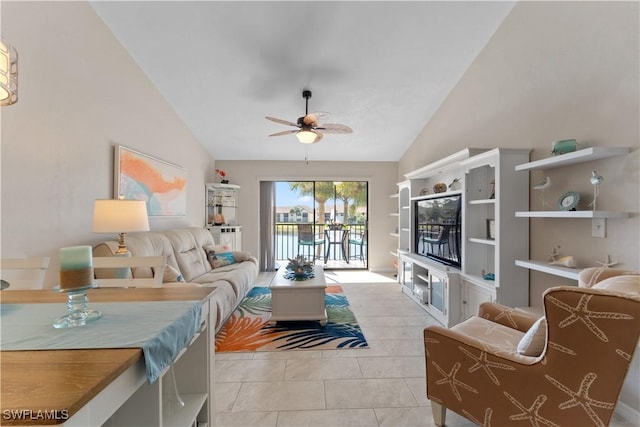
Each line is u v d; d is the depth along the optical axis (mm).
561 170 2154
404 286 4238
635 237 1676
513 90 2617
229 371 2139
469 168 2832
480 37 2891
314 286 2926
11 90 1122
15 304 1167
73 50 2262
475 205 2879
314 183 6234
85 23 2381
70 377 652
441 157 3943
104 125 2629
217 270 3838
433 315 3244
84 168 2395
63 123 2180
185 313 1078
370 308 3551
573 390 1117
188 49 2926
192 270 3424
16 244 1832
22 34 1855
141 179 3152
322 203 6254
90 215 2461
